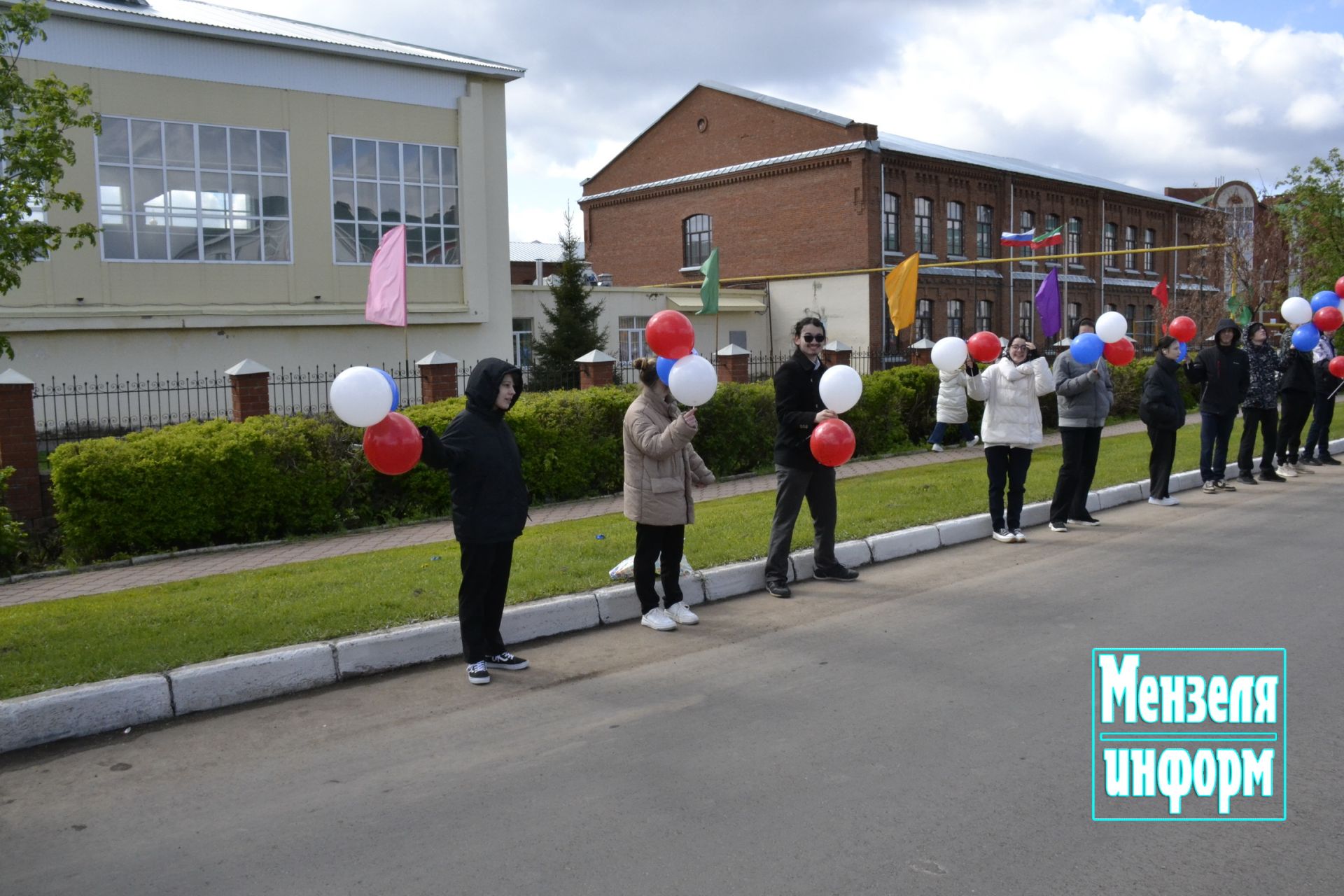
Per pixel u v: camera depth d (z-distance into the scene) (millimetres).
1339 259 21984
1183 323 10719
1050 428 19281
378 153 20172
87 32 16734
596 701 5367
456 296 21484
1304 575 7551
